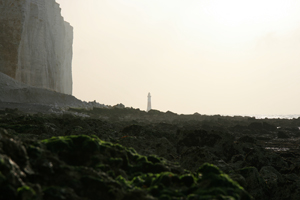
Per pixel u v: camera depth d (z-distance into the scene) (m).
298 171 11.48
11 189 4.53
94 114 48.62
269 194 9.39
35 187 4.89
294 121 56.44
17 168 5.04
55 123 17.25
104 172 6.18
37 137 10.78
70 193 5.11
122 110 58.38
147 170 7.15
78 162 6.42
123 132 17.81
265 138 29.91
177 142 16.42
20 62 69.69
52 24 87.88
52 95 60.09
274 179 10.95
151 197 5.28
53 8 88.94
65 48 102.19
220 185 5.79
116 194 5.30
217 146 15.63
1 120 16.38
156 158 7.68
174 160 11.63
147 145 13.38
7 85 56.22
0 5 68.19
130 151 7.95
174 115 63.09
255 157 13.64
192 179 6.07
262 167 12.34
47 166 5.50
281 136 32.03
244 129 37.31
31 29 74.38
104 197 5.29
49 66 82.06
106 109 56.34
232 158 14.12
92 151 6.66
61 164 5.82
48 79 81.00
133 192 5.33
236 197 5.45
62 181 5.40
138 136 16.12
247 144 15.72
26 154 5.59
